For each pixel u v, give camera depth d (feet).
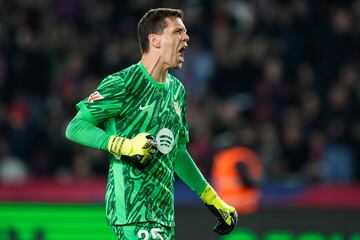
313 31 142.10
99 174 124.88
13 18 148.36
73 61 142.00
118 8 148.87
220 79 139.85
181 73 139.44
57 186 112.98
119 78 58.23
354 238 104.88
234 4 148.77
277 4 146.72
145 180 58.54
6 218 105.91
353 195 108.58
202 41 143.23
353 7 143.64
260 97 134.31
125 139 56.59
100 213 104.99
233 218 64.69
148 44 59.31
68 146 130.52
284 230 106.01
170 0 147.33
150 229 58.54
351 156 124.36
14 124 134.10
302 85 135.85
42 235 105.29
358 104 127.95
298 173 123.24
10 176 129.59
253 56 140.05
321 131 128.06
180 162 63.57
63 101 135.85
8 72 143.13
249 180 110.52
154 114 58.90
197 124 126.52
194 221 106.22
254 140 120.88
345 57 137.39
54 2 153.79
